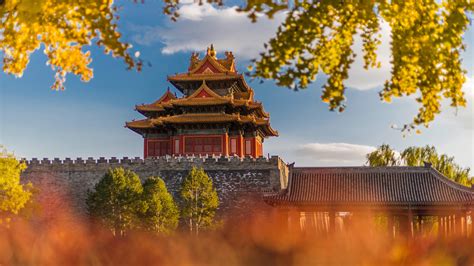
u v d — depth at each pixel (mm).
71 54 11234
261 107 101750
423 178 64312
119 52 10305
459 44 9633
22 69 11078
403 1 9812
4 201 53531
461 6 9633
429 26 9781
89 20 10250
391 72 10094
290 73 9656
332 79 10062
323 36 9922
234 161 86188
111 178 73062
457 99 9891
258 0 9094
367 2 9742
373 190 63406
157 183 73500
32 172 88938
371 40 10734
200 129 97000
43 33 10789
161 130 103000
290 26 9625
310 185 65062
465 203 59344
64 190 87875
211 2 9945
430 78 9812
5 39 10711
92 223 72438
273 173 84562
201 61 101938
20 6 9977
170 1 10727
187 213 73562
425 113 10156
